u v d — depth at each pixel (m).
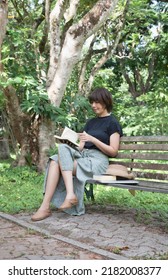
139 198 5.52
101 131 4.62
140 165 4.52
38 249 3.38
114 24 12.43
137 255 3.23
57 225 4.10
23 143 8.51
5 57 8.08
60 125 9.17
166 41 15.80
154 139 4.37
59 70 8.04
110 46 11.43
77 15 10.45
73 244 3.49
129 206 5.06
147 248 3.37
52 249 3.39
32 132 8.41
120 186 4.08
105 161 4.61
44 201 4.39
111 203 5.27
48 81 8.38
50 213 4.42
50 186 4.39
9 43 8.12
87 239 3.67
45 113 7.91
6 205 5.09
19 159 8.55
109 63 20.45
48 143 8.28
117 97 18.83
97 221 4.23
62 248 3.43
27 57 8.66
